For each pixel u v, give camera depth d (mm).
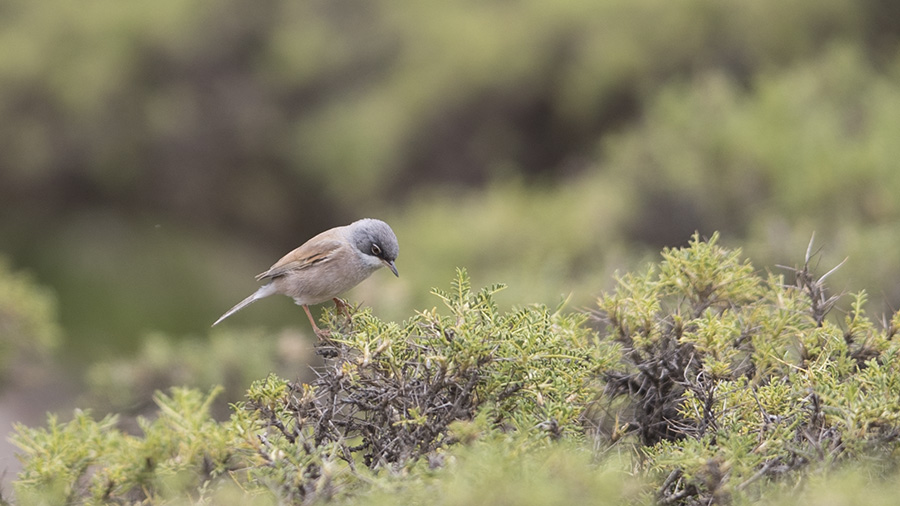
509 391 4750
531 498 3732
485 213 19141
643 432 5352
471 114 26938
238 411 4797
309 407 4867
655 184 17078
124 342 23781
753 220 14781
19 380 12406
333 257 8117
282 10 30578
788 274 10906
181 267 27625
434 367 4832
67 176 29844
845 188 14539
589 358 5367
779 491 4230
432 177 27125
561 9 26031
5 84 28828
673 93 20828
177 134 29562
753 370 5492
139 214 30172
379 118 27922
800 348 5398
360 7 30578
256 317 25422
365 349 4816
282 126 29844
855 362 5156
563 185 21953
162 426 5312
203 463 5043
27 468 4977
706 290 5742
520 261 16469
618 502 4176
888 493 3990
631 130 22234
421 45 28844
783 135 16828
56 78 29047
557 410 4520
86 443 5125
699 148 17422
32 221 29344
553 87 26266
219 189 30047
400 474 4242
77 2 30000
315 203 29438
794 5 23734
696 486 4375
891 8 23641
